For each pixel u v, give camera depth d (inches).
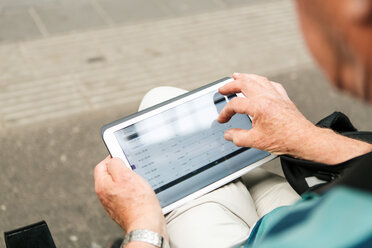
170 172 41.9
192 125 43.8
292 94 112.6
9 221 81.0
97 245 78.2
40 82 114.6
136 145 41.8
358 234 17.1
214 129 44.3
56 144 97.7
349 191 18.0
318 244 17.6
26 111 106.0
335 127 44.8
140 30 135.0
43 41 128.6
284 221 20.6
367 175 18.3
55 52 124.6
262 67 122.0
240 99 41.4
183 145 43.0
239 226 39.2
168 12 144.2
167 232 38.7
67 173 91.2
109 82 115.4
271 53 127.5
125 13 142.6
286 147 39.3
